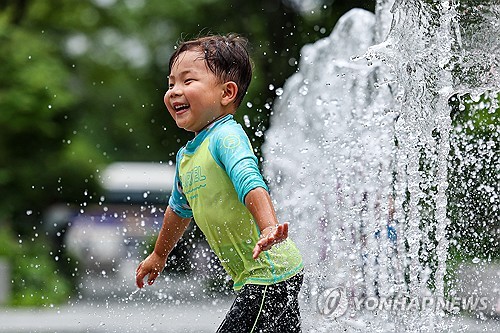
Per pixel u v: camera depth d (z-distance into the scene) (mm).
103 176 49625
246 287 8898
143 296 14805
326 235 12109
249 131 17062
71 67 50312
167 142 50906
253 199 8336
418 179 11086
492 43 10375
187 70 9203
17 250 31219
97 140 65688
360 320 11016
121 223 44406
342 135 13555
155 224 27797
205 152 8977
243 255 8906
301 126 15203
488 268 11570
